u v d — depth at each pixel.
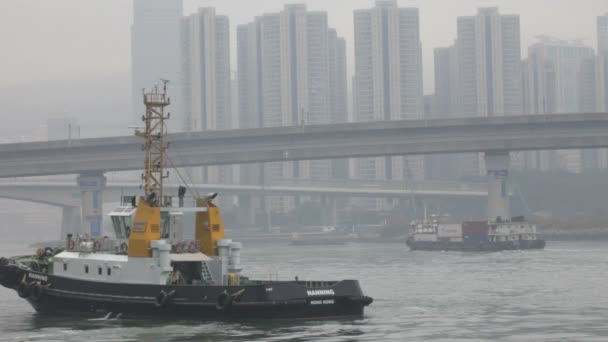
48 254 100.38
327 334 77.00
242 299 81.69
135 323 84.50
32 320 90.94
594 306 100.88
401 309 98.06
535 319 89.06
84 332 80.88
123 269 88.19
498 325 84.25
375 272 167.62
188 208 89.88
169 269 85.62
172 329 80.31
